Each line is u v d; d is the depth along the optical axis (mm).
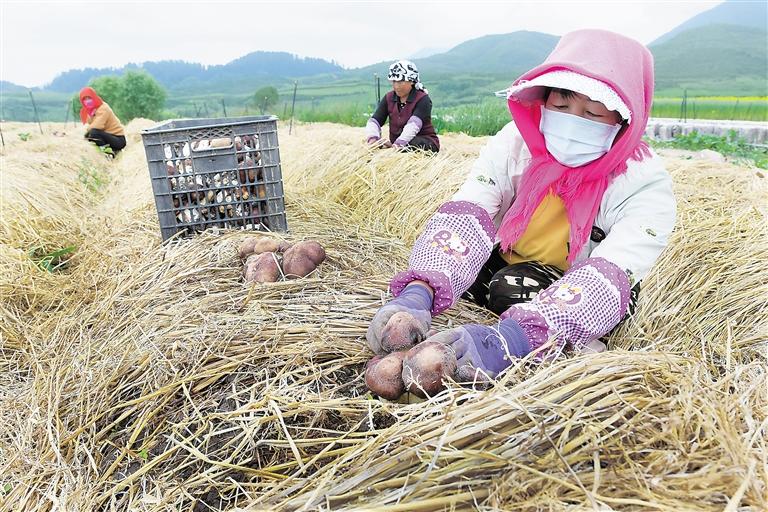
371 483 1362
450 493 1319
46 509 1750
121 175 8055
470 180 2373
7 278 3428
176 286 2844
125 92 37750
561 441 1362
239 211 3621
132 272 3162
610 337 2482
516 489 1271
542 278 2283
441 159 5285
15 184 4934
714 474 1226
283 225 3691
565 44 1967
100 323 2705
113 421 2002
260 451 1705
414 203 4449
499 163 2330
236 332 2205
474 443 1420
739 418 1498
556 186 2133
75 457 1858
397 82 6172
